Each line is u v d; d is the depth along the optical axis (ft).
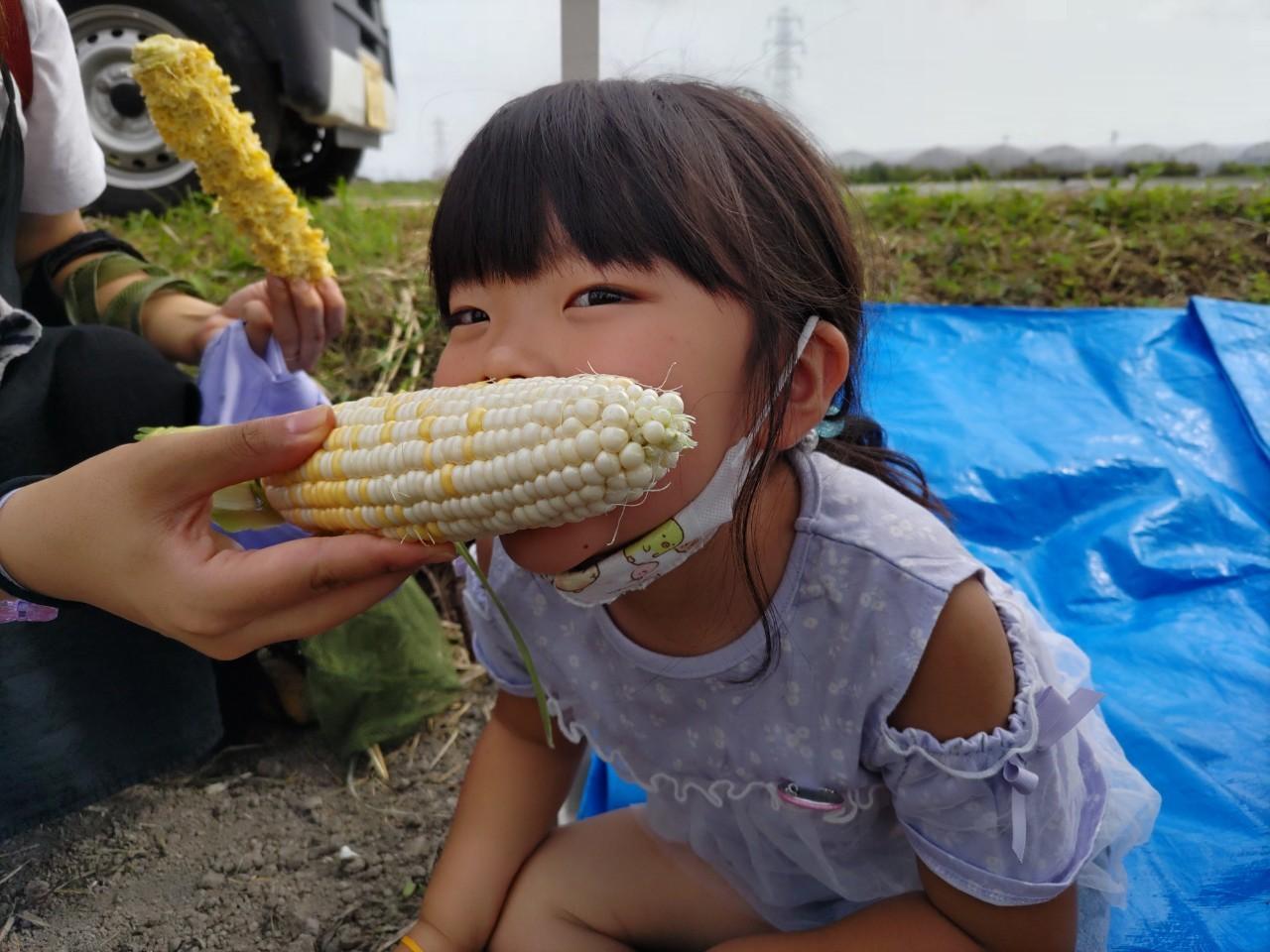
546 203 1.14
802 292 1.24
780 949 1.59
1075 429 3.14
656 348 1.11
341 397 3.38
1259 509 2.92
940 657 1.37
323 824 2.24
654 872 1.81
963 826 1.44
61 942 1.90
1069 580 2.75
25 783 1.86
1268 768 2.12
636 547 1.16
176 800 2.29
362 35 5.96
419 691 2.49
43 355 1.94
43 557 1.34
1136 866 1.92
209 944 1.91
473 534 1.11
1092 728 1.81
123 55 4.69
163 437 1.27
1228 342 3.33
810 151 1.37
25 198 2.36
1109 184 5.10
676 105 1.26
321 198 6.05
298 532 2.10
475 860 1.79
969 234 4.54
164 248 4.21
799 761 1.55
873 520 1.44
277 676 2.55
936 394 3.31
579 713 1.75
